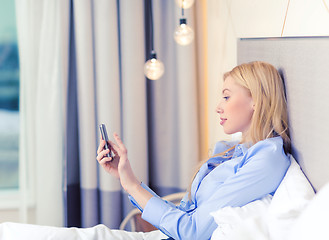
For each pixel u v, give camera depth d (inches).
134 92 107.4
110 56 106.0
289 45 59.1
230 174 60.9
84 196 109.3
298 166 56.4
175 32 85.7
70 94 109.9
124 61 107.3
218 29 102.1
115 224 109.7
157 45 109.4
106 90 106.7
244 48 80.5
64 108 108.2
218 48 102.5
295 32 64.2
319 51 49.8
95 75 108.5
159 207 59.1
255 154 58.2
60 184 109.3
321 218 33.0
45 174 108.4
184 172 110.2
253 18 81.2
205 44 110.7
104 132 65.6
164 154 112.5
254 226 46.4
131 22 105.9
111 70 106.5
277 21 71.0
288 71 59.8
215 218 52.2
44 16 105.3
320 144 50.3
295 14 64.1
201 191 62.8
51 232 61.1
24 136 109.6
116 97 107.7
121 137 110.0
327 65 47.9
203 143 112.9
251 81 61.4
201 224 55.6
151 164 114.3
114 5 105.6
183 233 56.7
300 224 35.0
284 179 54.7
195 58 109.4
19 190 111.4
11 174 124.3
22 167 110.0
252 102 62.6
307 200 47.6
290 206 47.2
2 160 124.2
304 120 54.7
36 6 105.8
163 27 109.4
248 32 84.4
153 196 61.1
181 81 108.5
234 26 92.0
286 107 61.4
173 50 109.7
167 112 111.4
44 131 107.7
